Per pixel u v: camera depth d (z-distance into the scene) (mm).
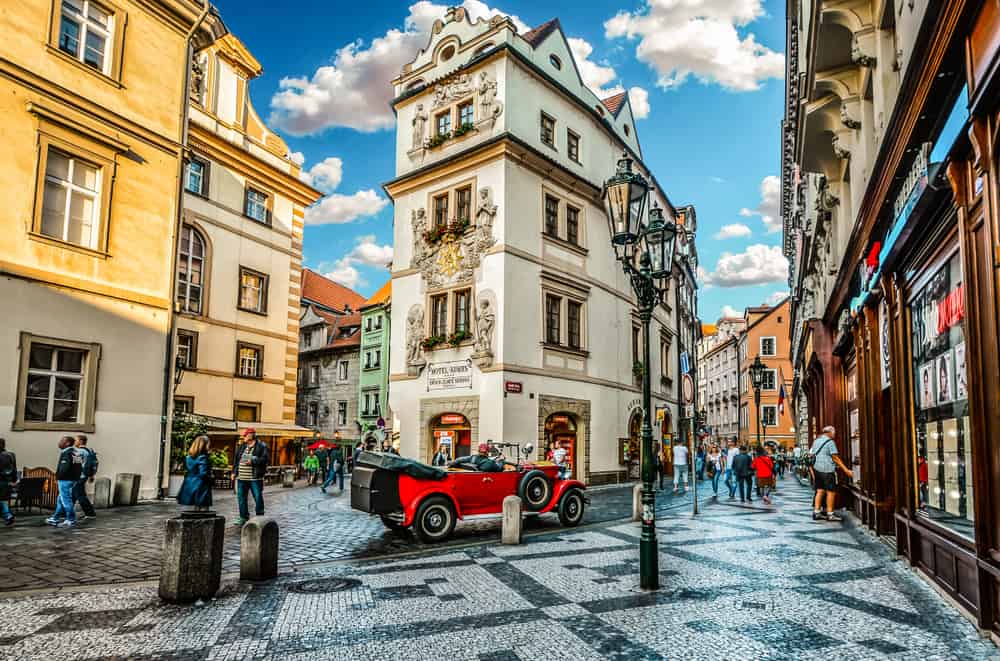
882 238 9227
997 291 5102
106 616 6086
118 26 16000
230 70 28344
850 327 12891
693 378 42906
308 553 9703
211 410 26219
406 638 5500
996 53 4539
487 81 23984
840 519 13625
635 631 5656
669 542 10688
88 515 12797
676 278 37906
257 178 29062
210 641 5395
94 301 14977
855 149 12805
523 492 12523
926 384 7645
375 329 43906
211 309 26500
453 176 24438
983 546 5457
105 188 15391
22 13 14047
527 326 22844
